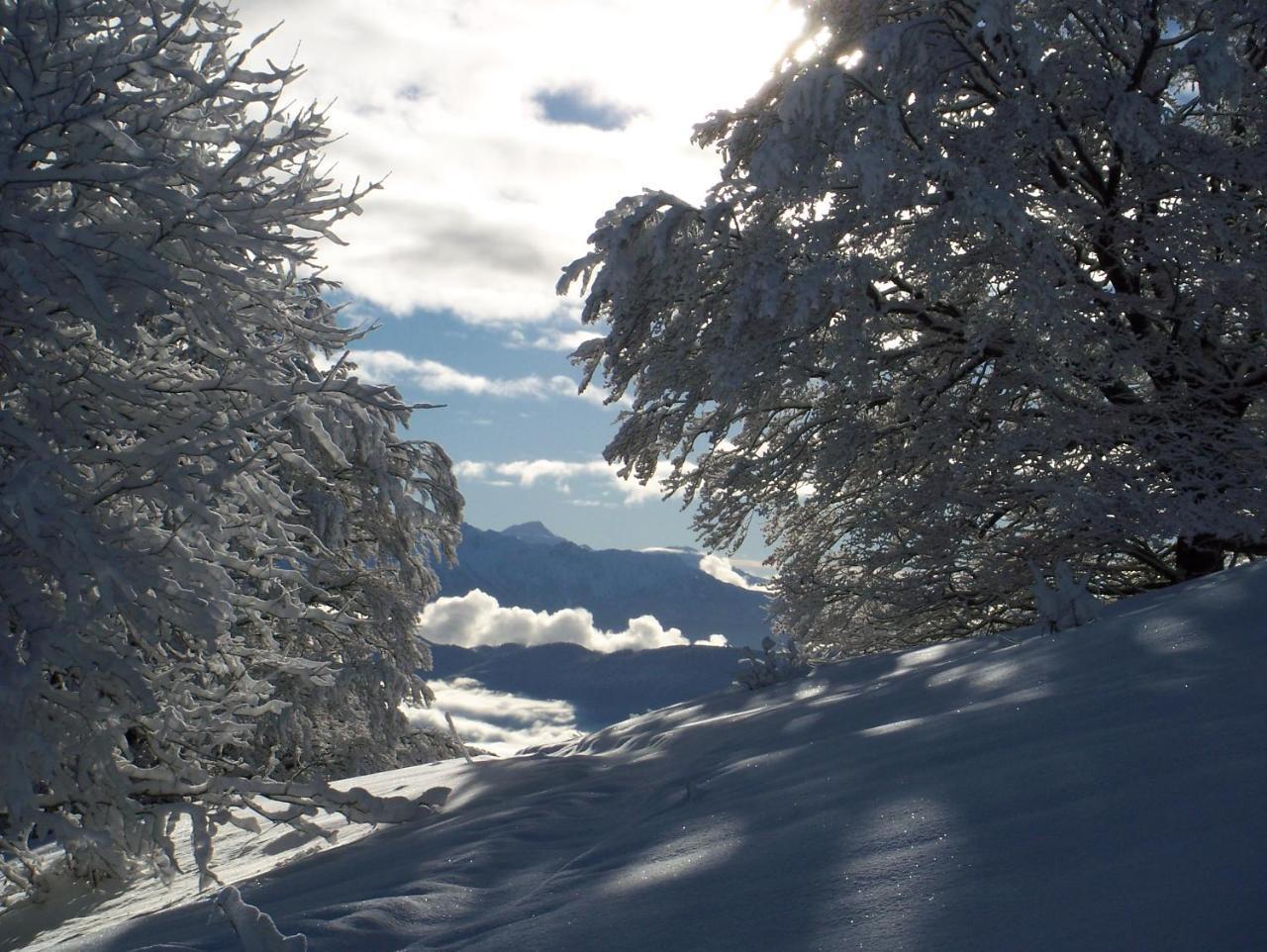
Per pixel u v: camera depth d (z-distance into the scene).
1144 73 12.09
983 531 13.81
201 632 7.04
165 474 7.14
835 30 11.80
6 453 7.45
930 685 5.27
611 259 12.45
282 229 8.54
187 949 3.52
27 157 7.06
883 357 13.29
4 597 6.91
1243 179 11.27
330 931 3.21
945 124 11.69
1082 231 12.13
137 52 7.37
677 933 2.27
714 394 12.59
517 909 3.09
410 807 6.45
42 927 7.23
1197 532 10.95
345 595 17.70
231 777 7.38
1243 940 1.40
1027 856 2.04
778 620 17.23
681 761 5.99
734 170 12.51
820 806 3.07
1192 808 2.01
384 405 7.95
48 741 6.71
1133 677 3.53
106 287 7.40
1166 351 12.34
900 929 1.87
